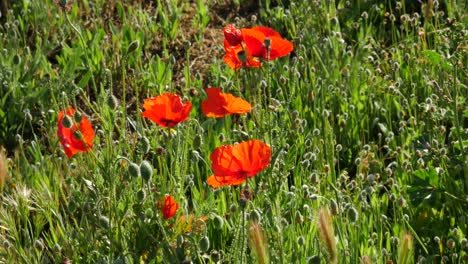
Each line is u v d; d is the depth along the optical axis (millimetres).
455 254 4438
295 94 6395
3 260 4441
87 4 8047
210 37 7828
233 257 4199
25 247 4684
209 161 5402
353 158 6020
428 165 5359
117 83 7016
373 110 6305
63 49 7059
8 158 5645
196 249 3930
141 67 6867
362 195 4551
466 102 5766
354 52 7453
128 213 4406
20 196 4836
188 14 8180
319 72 6719
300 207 4793
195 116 6199
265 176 4445
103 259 4086
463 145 5066
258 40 4613
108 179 4180
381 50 7305
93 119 6199
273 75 6566
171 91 6516
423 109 6086
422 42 7035
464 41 6445
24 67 6840
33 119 6445
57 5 7848
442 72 6219
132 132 6340
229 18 8094
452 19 7305
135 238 4375
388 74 6719
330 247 3324
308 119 6152
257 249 3305
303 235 4465
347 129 6055
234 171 3729
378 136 5961
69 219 5168
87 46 7238
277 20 7758
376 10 7664
